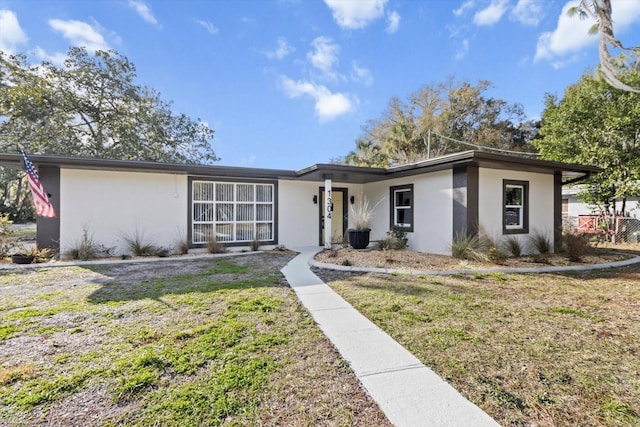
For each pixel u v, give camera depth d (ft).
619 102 36.96
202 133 72.18
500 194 28.45
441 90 90.74
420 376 8.23
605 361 9.06
